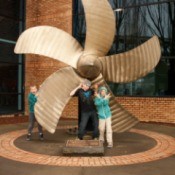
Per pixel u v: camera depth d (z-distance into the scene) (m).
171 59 9.22
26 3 11.14
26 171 4.53
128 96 9.72
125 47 9.80
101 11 6.04
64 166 4.77
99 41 6.23
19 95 11.20
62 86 6.23
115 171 4.55
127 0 9.79
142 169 4.65
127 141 6.59
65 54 6.27
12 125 8.79
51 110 6.14
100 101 5.97
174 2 9.16
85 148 5.36
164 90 9.33
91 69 6.20
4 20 10.77
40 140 6.61
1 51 10.68
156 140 6.73
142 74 6.18
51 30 6.21
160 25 9.37
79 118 6.81
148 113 9.46
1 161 5.03
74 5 10.47
